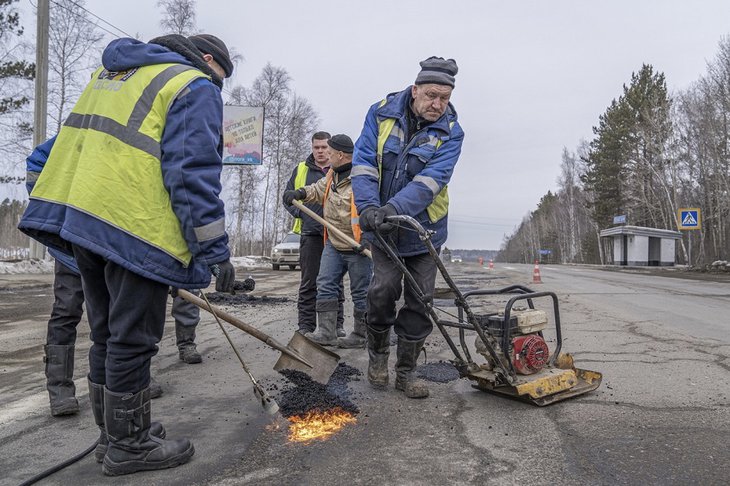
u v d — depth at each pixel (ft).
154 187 7.33
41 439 9.23
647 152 151.53
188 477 7.66
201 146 7.39
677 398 11.51
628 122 154.10
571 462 8.14
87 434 9.47
